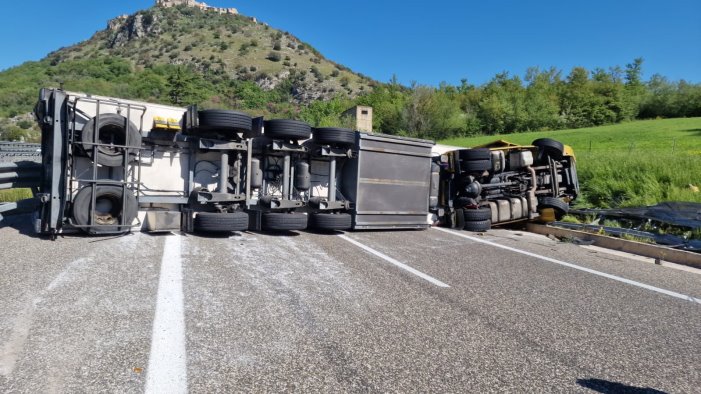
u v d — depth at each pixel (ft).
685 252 25.11
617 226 33.50
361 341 11.51
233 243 22.59
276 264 18.85
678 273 22.77
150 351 10.01
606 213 34.73
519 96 224.94
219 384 8.82
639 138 100.07
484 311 14.65
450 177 36.24
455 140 153.48
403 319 13.37
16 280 14.12
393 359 10.57
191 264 17.66
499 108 213.87
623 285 19.48
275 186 28.78
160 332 11.05
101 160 22.12
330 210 29.48
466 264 21.77
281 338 11.31
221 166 25.08
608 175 43.78
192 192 25.30
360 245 24.89
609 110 224.12
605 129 151.43
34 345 9.87
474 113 219.00
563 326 13.73
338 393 8.81
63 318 11.45
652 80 243.19
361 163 29.94
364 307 14.21
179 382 8.77
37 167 26.94
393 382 9.44
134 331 11.01
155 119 23.47
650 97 235.40
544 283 18.94
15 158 49.49
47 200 20.86
